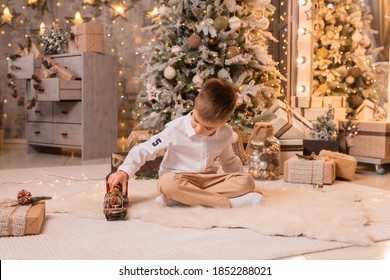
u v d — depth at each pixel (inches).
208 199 73.2
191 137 75.5
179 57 124.0
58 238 60.0
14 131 198.2
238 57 122.3
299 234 62.1
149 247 56.7
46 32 162.9
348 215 68.8
